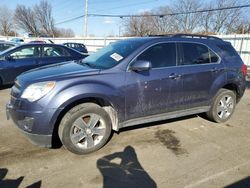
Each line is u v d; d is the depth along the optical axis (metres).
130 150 3.86
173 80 4.29
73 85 3.50
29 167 3.32
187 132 4.62
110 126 3.88
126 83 3.87
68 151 3.77
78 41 33.25
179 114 4.61
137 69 3.87
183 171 3.32
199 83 4.63
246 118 5.54
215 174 3.27
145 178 3.15
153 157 3.67
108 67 3.94
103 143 3.85
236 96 5.42
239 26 41.47
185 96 4.52
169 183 3.06
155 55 4.21
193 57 4.62
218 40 5.13
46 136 3.46
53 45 8.17
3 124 4.75
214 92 4.89
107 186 2.98
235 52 5.34
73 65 4.34
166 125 4.92
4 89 7.75
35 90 3.44
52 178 3.10
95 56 4.66
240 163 3.56
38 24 66.88
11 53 7.55
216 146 4.08
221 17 42.81
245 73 5.38
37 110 3.39
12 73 7.53
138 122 4.19
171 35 4.57
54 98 3.41
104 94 3.67
